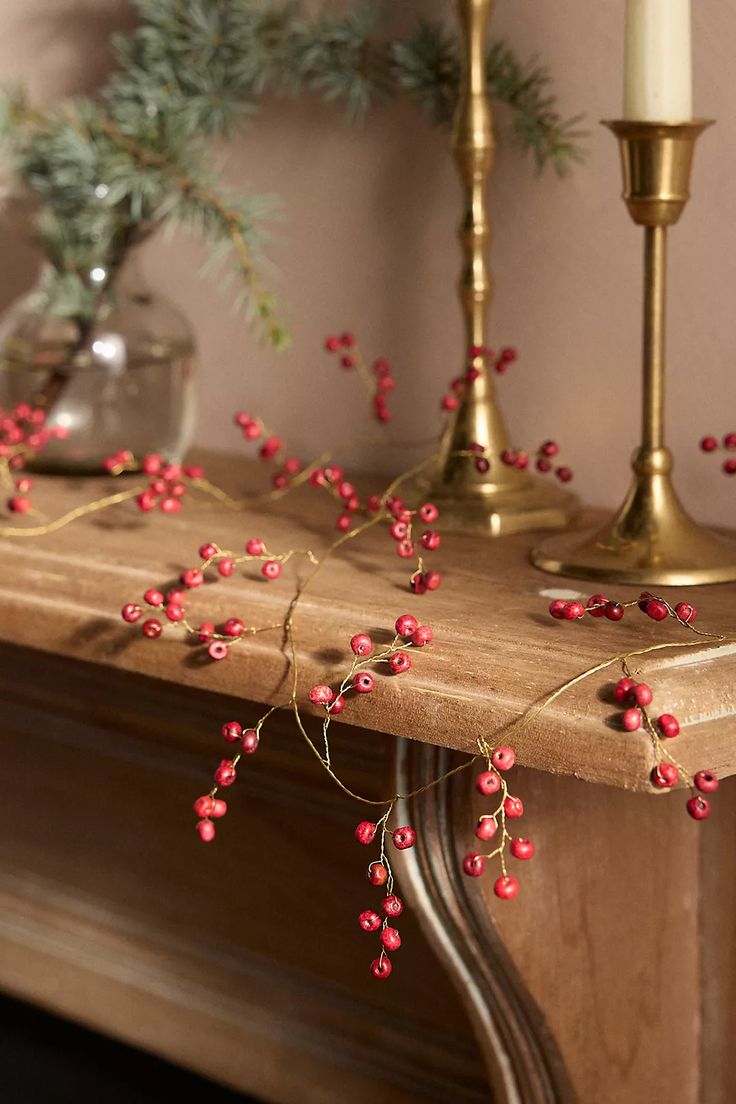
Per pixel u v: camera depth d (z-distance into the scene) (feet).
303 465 3.88
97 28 3.98
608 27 3.37
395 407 3.75
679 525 3.07
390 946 2.67
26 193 3.63
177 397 3.68
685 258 3.35
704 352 3.36
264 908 3.65
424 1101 3.51
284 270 3.86
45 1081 3.86
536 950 3.06
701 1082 3.37
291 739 3.49
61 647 3.09
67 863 3.96
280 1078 3.67
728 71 3.26
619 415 3.47
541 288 3.52
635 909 3.21
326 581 3.03
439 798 2.92
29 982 4.05
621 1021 3.22
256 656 2.89
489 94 3.43
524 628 2.82
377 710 2.77
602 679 2.66
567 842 3.07
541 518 3.32
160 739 3.72
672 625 2.83
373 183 3.71
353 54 3.57
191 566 3.11
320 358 3.84
